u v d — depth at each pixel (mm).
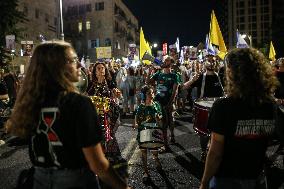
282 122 2471
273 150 7855
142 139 5461
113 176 2219
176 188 5570
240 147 2385
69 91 2244
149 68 15781
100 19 62812
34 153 2301
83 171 2238
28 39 48156
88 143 2127
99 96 4844
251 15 120375
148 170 6527
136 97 15844
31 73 2295
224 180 2436
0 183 5902
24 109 2256
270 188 5441
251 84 2375
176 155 7590
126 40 73125
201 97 7098
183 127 11109
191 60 21516
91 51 63406
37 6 50531
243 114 2371
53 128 2189
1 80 10523
